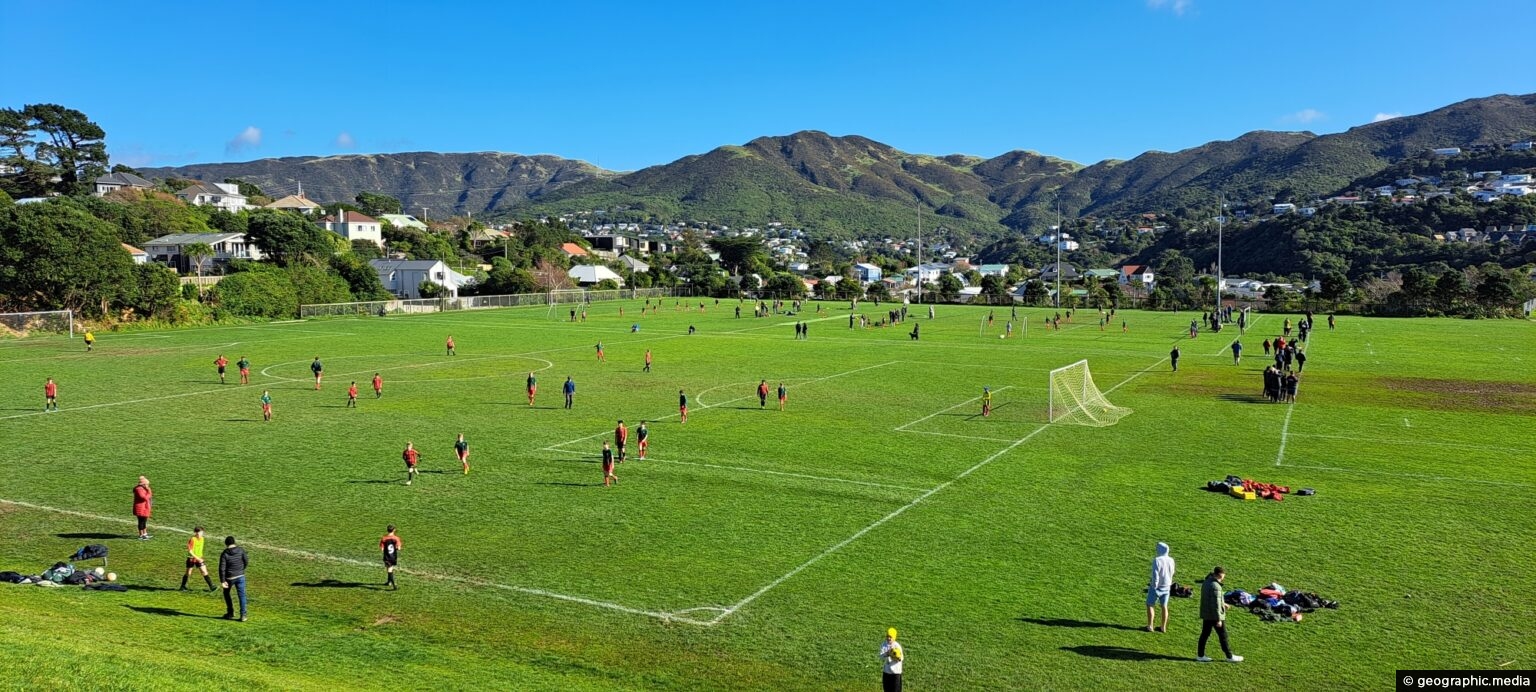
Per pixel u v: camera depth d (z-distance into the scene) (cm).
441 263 19250
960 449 4734
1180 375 7750
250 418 5656
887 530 3331
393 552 2772
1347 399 6378
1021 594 2698
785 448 4759
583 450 4734
